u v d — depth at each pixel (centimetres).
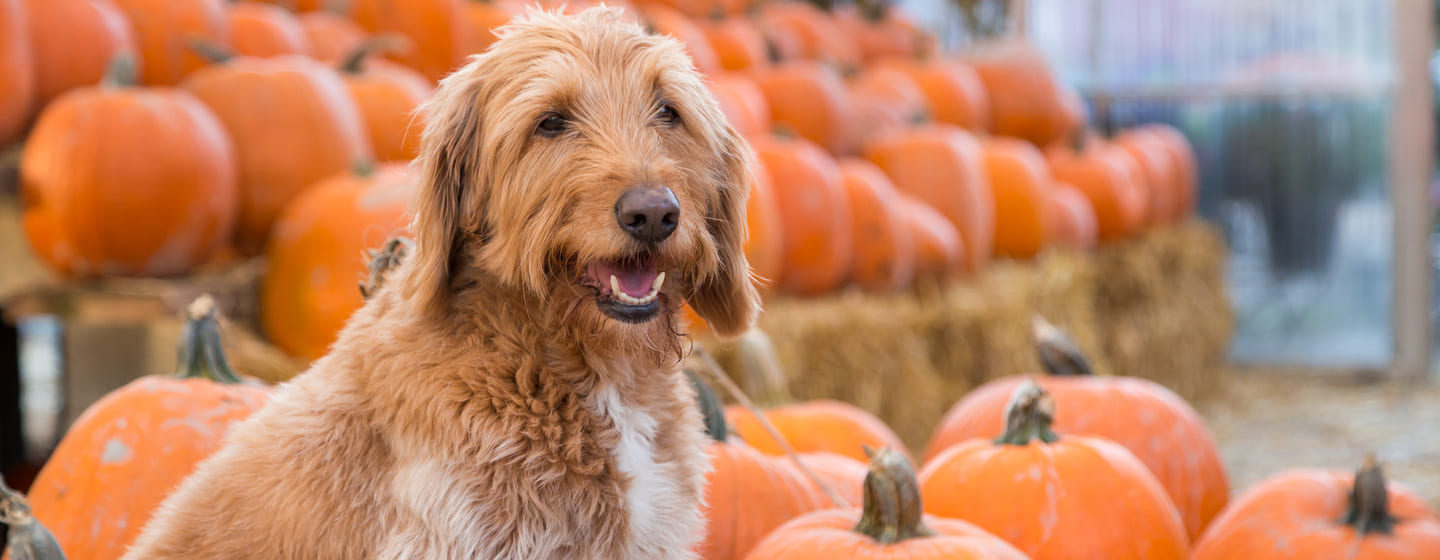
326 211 418
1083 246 796
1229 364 989
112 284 414
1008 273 701
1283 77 967
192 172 419
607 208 183
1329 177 959
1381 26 930
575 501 185
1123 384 361
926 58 867
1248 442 696
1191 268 882
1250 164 987
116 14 504
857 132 706
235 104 461
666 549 196
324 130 466
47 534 198
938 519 250
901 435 589
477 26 627
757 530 271
